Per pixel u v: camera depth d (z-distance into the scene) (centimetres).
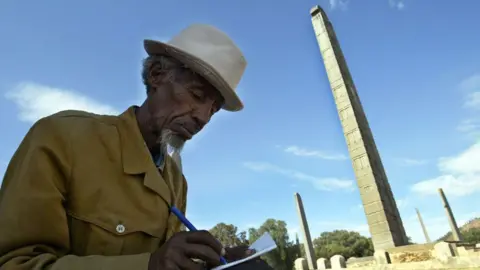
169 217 167
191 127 169
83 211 139
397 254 1061
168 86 172
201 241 117
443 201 3275
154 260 109
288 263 3070
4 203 123
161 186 163
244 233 3020
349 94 1556
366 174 1391
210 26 186
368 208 1348
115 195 147
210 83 172
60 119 152
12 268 107
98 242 137
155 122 171
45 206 126
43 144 137
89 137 152
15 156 141
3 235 116
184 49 169
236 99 183
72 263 109
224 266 123
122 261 109
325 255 5053
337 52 1714
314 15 1836
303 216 2317
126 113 174
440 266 918
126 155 157
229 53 179
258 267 137
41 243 123
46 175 131
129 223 145
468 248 916
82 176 142
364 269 1126
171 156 185
